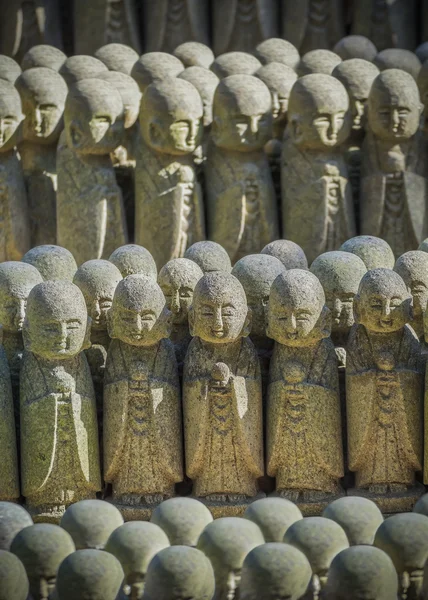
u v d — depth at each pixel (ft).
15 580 21.93
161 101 36.11
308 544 23.16
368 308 26.58
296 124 37.04
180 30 47.55
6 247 37.42
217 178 37.60
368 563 22.13
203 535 23.48
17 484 27.14
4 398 26.84
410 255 28.63
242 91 36.60
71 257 30.04
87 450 26.91
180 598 22.12
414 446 27.14
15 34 47.21
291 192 37.55
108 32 47.37
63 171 37.22
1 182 37.09
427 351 28.04
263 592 22.25
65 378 26.66
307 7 47.11
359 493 27.50
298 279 26.50
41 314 26.13
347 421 27.55
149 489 27.22
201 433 26.94
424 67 39.27
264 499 24.76
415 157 37.86
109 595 22.18
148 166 37.11
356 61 39.22
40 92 37.93
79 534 23.90
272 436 27.27
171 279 28.50
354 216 37.88
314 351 27.27
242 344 27.30
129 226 38.86
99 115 36.24
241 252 37.47
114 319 26.81
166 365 27.32
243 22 47.37
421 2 47.44
